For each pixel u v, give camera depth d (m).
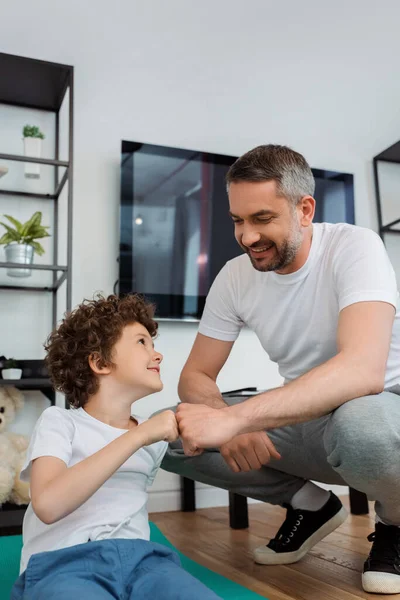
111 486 1.06
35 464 0.98
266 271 1.30
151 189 2.54
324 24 3.06
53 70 2.25
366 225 2.98
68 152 2.33
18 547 1.68
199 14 2.81
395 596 1.16
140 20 2.69
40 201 2.44
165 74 2.70
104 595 0.84
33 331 2.34
